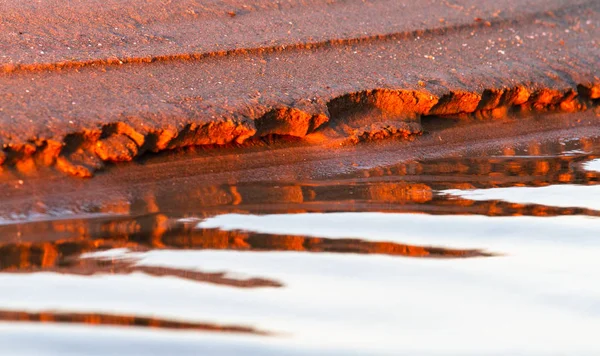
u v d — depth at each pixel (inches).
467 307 653.9
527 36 1473.9
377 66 1226.6
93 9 1284.4
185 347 566.9
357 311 636.7
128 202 854.5
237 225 808.3
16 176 851.4
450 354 577.6
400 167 1045.2
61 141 876.0
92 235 765.3
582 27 1572.3
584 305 665.0
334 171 1010.1
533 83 1267.2
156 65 1108.5
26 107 925.8
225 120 982.4
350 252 751.1
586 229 834.8
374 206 886.4
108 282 664.4
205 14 1343.5
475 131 1197.1
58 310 611.5
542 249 778.8
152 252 731.4
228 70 1131.9
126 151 911.7
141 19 1274.6
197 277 681.0
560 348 594.9
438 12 1529.3
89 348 558.6
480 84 1218.0
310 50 1251.2
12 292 637.9
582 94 1328.7
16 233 761.0
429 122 1183.6
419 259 743.1
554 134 1235.2
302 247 757.9
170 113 967.0
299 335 593.3
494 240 797.9
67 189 858.8
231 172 965.8
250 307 633.6
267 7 1427.2
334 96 1093.1
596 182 1005.8
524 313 646.5
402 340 594.9
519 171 1049.5
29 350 551.2
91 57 1083.9
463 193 946.7
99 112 940.6
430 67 1252.5
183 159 961.5
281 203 882.8
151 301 634.2
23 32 1149.7
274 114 1032.8
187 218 821.2
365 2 1539.1
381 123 1120.8
